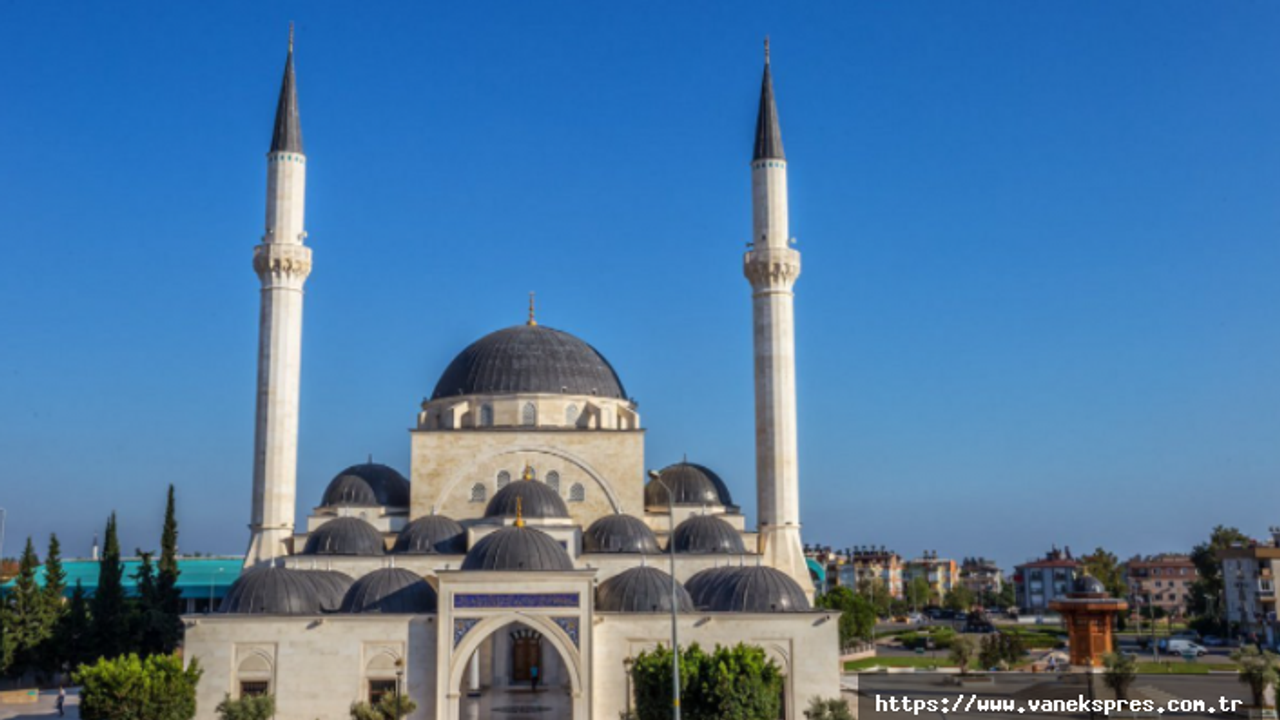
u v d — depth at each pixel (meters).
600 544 86.44
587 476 94.75
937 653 129.12
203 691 68.12
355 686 68.31
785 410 95.81
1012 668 101.75
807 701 70.25
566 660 67.75
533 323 109.56
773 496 94.44
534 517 85.06
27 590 99.81
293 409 93.62
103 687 62.22
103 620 104.25
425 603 71.31
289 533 91.81
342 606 72.31
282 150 96.44
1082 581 106.31
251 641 68.69
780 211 99.88
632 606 71.44
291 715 68.06
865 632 132.50
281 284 94.31
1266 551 155.12
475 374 101.56
